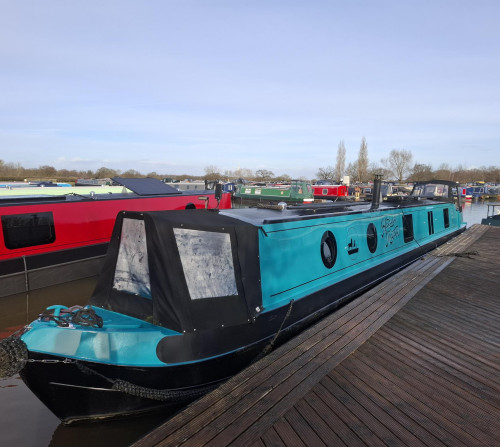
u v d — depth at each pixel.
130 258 4.50
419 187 15.88
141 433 4.12
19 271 8.95
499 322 5.65
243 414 3.31
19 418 4.50
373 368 4.22
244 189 32.78
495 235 15.01
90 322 3.84
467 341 4.98
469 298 6.81
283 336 5.23
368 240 8.05
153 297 4.10
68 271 9.84
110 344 3.71
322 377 3.96
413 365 4.30
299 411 3.41
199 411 3.35
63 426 4.12
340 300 6.69
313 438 3.06
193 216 4.55
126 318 4.29
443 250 11.48
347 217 7.22
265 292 5.02
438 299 6.74
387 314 5.82
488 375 4.10
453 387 3.85
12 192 12.24
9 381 5.40
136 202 11.48
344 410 3.44
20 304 8.62
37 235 9.30
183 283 4.07
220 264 4.40
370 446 2.98
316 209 7.44
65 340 3.64
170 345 3.88
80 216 10.13
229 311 4.35
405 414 3.40
